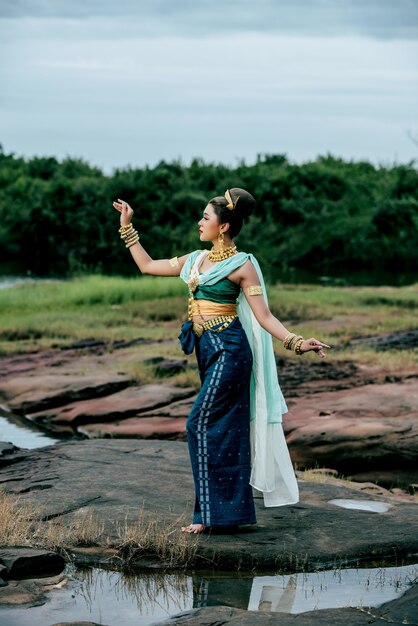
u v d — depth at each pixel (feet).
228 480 17.65
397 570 16.69
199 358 18.13
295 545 17.22
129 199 134.72
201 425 17.65
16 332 55.98
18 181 147.84
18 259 137.49
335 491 21.29
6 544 17.07
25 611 14.61
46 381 38.86
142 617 14.53
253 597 15.39
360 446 28.45
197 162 145.79
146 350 48.06
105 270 121.90
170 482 20.95
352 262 128.77
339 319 62.08
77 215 134.92
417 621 13.98
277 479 18.22
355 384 38.22
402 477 27.48
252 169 142.10
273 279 106.93
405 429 29.30
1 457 23.30
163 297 76.74
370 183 138.82
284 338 17.37
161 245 133.59
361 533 17.92
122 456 23.70
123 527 17.70
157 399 35.70
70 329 57.21
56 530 17.69
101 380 38.58
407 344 50.19
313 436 29.12
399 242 127.03
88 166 157.28
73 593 15.44
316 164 141.28
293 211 132.16
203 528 17.63
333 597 15.37
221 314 17.74
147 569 16.60
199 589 15.72
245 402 17.75
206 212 17.76
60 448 24.85
